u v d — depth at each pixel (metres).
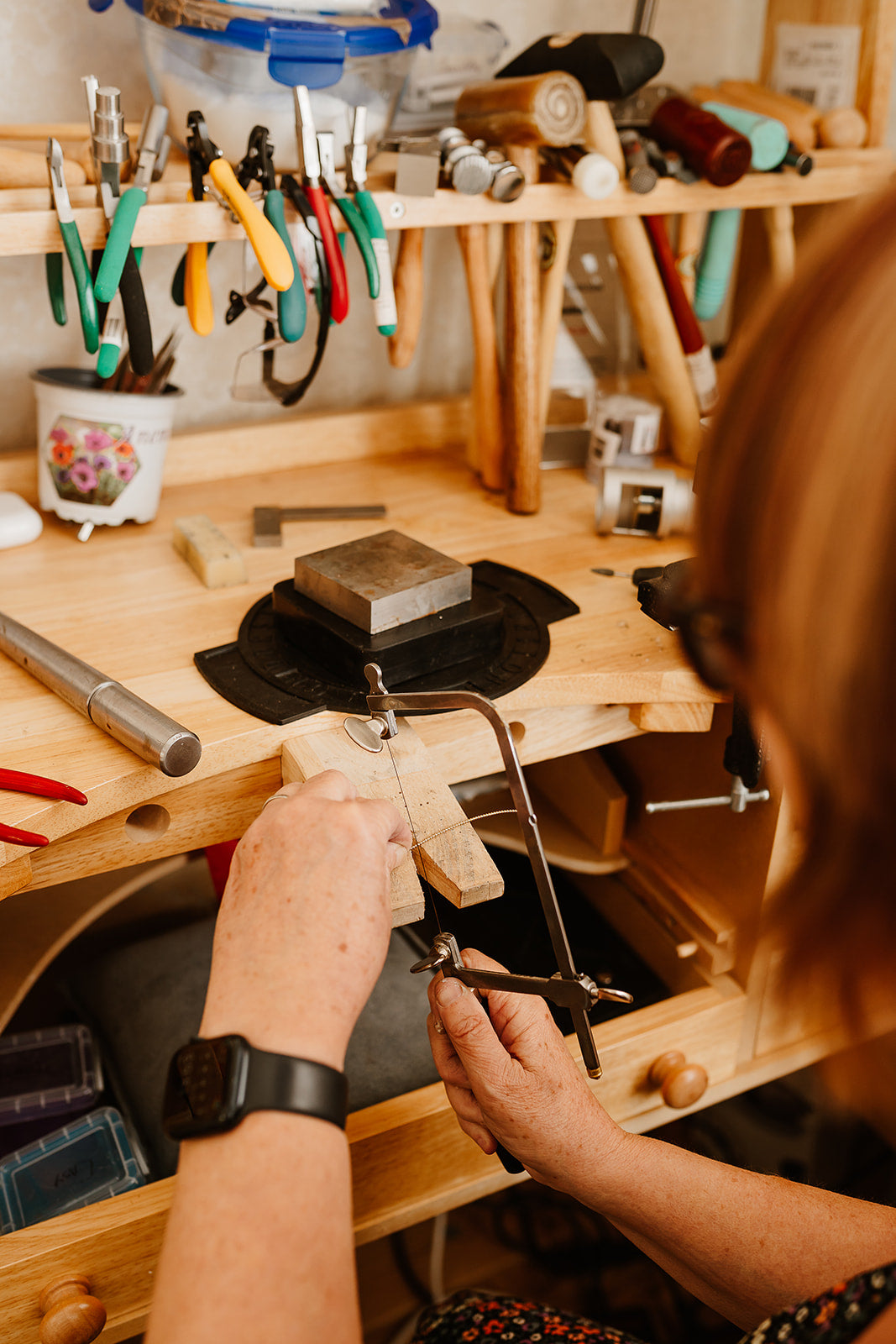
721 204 1.08
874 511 0.30
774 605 0.33
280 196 0.85
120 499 0.99
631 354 1.31
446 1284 1.25
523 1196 1.33
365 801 0.56
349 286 1.22
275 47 0.84
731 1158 1.29
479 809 1.17
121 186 0.87
